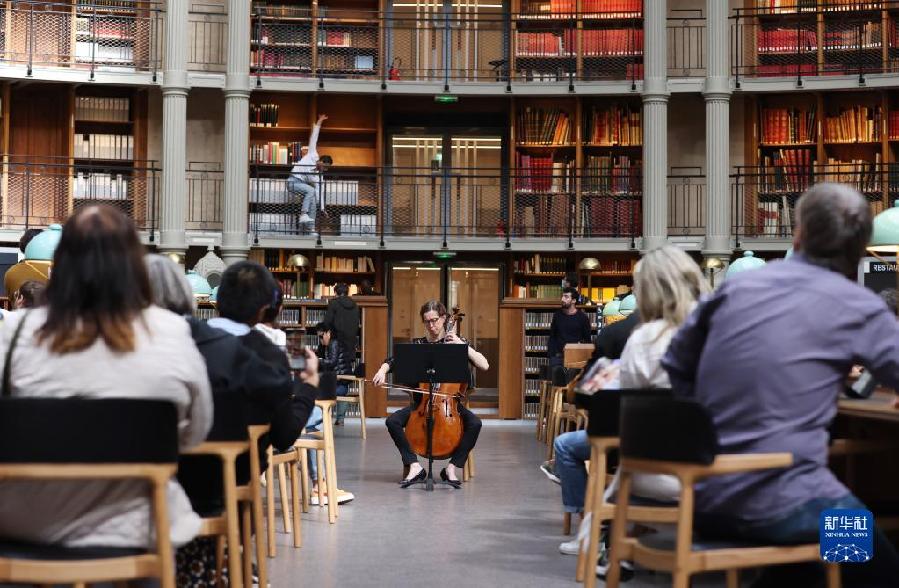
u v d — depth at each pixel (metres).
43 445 2.47
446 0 16.36
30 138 15.51
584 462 5.69
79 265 2.58
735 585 3.62
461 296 16.16
